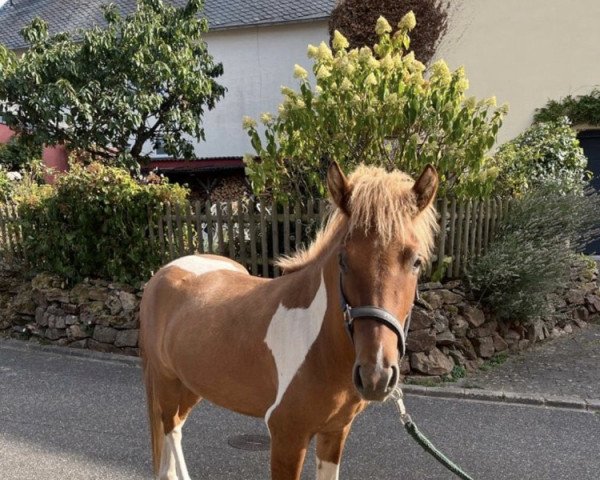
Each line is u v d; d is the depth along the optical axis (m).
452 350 4.87
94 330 5.73
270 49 12.12
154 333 2.80
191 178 13.01
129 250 5.77
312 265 2.11
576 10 8.53
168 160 12.97
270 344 2.06
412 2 8.20
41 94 8.27
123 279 5.85
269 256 5.39
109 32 8.59
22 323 6.27
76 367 5.23
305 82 4.72
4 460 3.39
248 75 12.39
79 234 5.93
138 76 8.73
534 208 5.50
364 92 4.59
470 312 5.04
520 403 4.25
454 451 3.48
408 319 1.82
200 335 2.36
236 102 12.56
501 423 3.89
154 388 2.89
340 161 4.66
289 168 5.16
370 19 8.35
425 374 4.66
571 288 6.19
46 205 6.09
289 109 4.76
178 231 5.59
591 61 8.61
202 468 3.29
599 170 9.09
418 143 4.66
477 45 9.04
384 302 1.59
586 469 3.26
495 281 5.07
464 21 9.02
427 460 3.38
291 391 1.95
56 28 14.66
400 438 3.67
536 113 8.94
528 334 5.48
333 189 1.78
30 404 4.30
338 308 1.80
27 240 6.35
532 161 6.78
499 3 8.83
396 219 1.61
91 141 9.02
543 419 3.96
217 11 12.90
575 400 4.20
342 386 1.91
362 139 4.73
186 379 2.48
